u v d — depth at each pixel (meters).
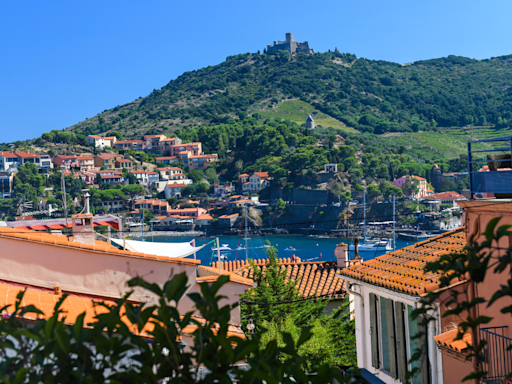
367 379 15.15
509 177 10.52
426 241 17.02
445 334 12.10
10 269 13.27
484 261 4.78
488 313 10.56
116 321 4.72
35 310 5.07
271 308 23.27
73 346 4.52
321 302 25.30
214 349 4.79
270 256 25.58
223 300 17.28
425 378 12.69
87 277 14.27
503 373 10.10
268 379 4.42
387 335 14.82
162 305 4.60
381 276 14.84
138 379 4.60
